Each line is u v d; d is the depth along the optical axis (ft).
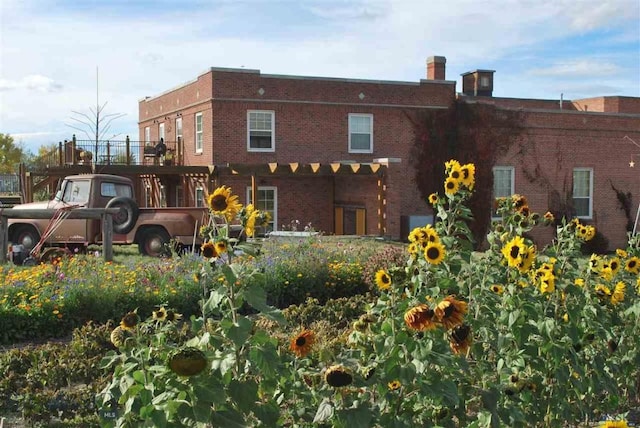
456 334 11.96
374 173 79.20
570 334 16.52
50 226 49.11
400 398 12.60
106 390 12.02
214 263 12.31
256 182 79.36
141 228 56.34
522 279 16.61
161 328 13.62
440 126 91.71
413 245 15.16
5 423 19.38
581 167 97.14
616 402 18.88
